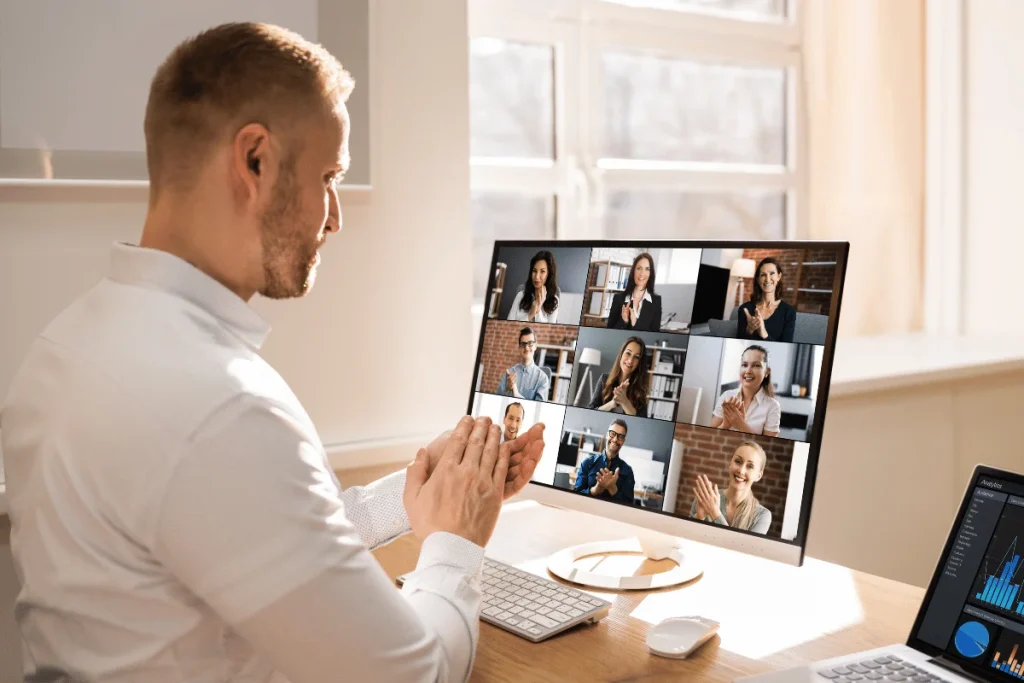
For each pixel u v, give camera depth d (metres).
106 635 0.79
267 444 0.75
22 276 1.43
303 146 0.85
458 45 1.80
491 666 1.03
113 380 0.76
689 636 1.05
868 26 2.71
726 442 1.18
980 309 2.83
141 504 0.73
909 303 2.85
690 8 2.52
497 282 1.46
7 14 1.37
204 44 0.84
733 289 1.19
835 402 2.23
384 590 0.80
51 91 1.41
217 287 0.85
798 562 1.09
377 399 1.76
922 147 2.85
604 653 1.06
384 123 1.72
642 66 2.46
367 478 1.73
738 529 1.15
